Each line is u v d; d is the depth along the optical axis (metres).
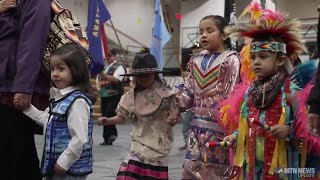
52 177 3.19
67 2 21.42
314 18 16.83
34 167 3.36
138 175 4.19
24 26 3.15
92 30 7.66
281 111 2.91
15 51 3.24
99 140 10.02
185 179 3.88
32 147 3.36
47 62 3.29
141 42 21.95
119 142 9.70
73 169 3.13
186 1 18.73
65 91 3.21
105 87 9.30
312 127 2.40
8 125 3.20
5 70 3.20
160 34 9.05
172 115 4.22
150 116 4.26
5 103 3.20
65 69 3.18
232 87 3.58
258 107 3.00
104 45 9.10
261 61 2.97
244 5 5.88
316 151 2.87
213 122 3.73
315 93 2.38
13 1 3.27
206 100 3.78
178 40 21.47
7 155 3.20
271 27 3.00
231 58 3.71
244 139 3.07
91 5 7.80
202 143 3.77
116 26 21.95
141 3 22.03
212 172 3.71
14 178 3.20
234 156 3.14
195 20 18.53
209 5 18.25
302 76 2.94
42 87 3.31
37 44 3.12
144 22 22.03
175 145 9.24
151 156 4.20
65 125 3.15
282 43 2.99
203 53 3.95
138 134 4.30
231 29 3.22
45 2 3.22
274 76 2.99
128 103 4.36
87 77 3.29
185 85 4.03
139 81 4.34
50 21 3.28
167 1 21.94
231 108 3.18
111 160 7.19
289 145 2.92
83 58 3.26
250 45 3.08
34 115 3.19
